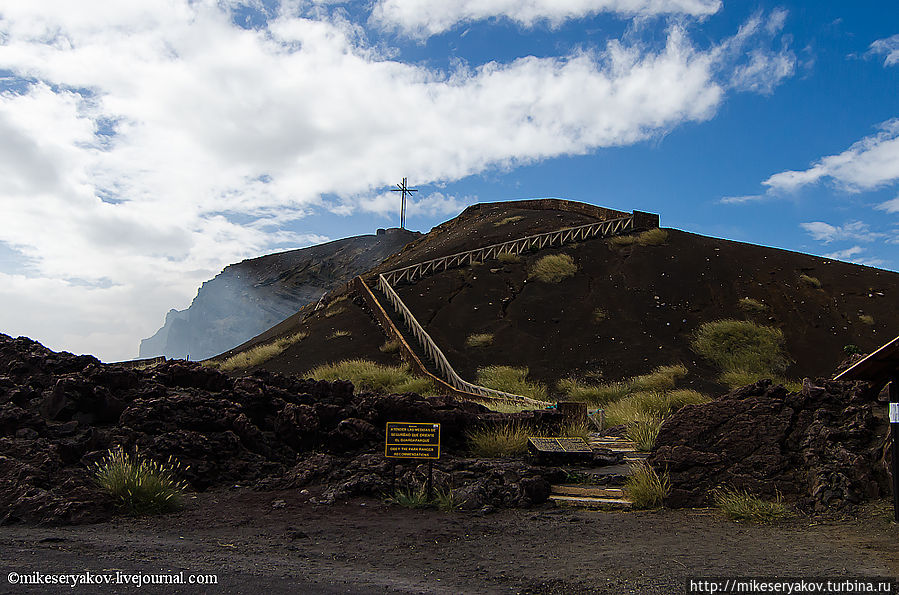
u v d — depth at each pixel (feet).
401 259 173.78
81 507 23.79
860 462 25.95
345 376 92.63
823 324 111.96
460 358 105.19
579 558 19.40
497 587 16.42
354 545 21.24
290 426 35.27
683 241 142.61
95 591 14.51
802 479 27.27
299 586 15.66
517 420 43.01
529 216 179.73
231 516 25.43
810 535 21.84
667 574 17.11
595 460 36.58
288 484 30.96
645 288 123.24
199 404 34.50
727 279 125.59
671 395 67.92
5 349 38.24
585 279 129.39
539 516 26.25
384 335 117.91
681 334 109.81
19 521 23.17
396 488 29.86
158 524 23.72
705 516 25.94
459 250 153.99
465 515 26.48
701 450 29.19
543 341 109.09
